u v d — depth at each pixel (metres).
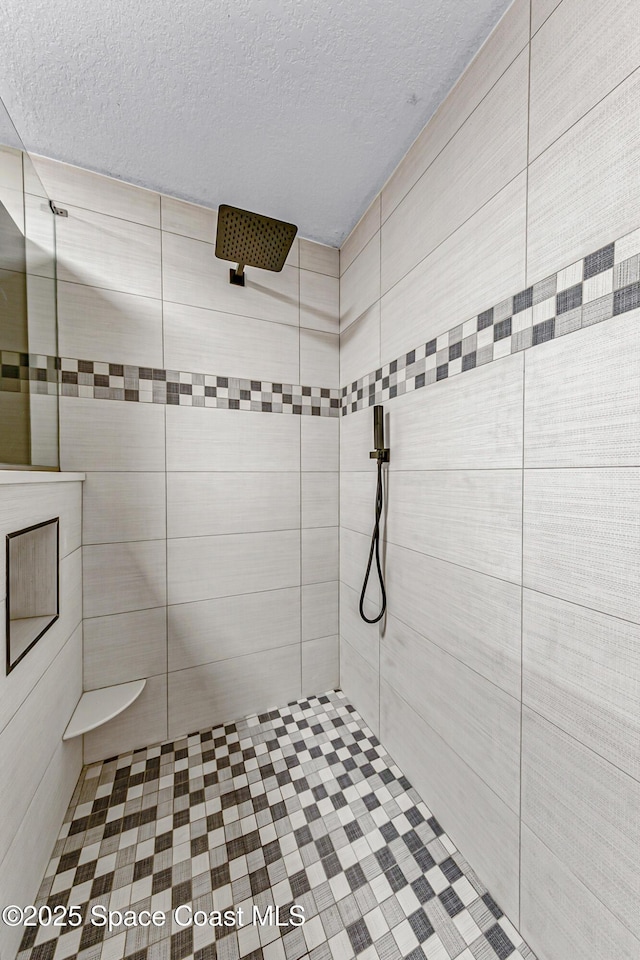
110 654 1.39
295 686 1.74
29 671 0.90
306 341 1.70
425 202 1.17
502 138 0.89
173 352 1.46
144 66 0.98
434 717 1.16
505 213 0.89
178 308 1.46
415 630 1.25
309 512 1.73
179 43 0.93
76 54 0.95
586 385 0.72
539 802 0.82
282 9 0.86
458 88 1.03
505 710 0.91
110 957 0.84
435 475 1.15
